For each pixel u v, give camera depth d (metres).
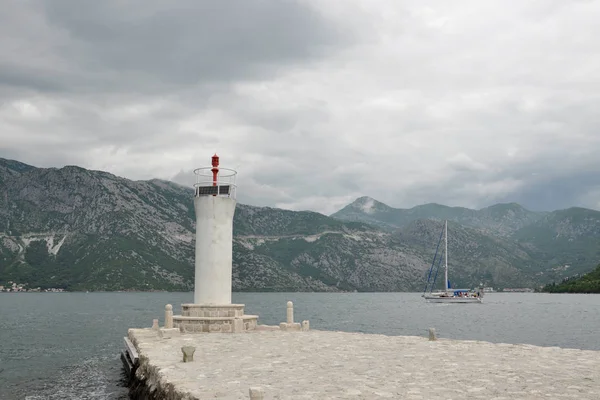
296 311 148.38
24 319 107.81
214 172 38.31
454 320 108.38
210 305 36.44
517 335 73.25
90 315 123.19
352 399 14.84
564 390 16.14
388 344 29.11
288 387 16.75
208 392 16.12
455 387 16.62
